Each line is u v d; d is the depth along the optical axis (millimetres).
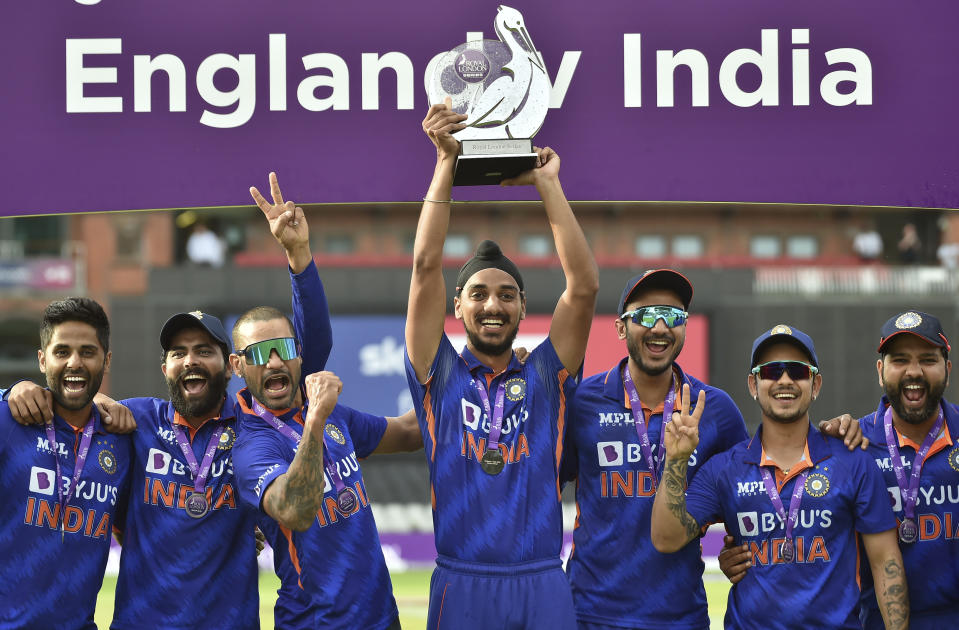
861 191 12328
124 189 12305
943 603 14156
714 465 13914
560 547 13141
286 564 12945
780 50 12297
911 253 74375
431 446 13414
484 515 12906
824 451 13594
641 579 13883
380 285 54812
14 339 66000
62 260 66750
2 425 13141
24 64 12242
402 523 51125
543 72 12352
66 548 13039
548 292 54562
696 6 12312
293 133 12430
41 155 12273
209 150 12383
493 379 13609
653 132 12375
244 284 56125
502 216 71750
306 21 12367
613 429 14297
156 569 13203
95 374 13211
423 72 12445
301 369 13891
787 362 13352
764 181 12352
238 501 13430
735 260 71312
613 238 73875
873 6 12281
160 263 70875
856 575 13250
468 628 12648
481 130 12367
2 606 12695
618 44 12344
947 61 12273
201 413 13586
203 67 12312
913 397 14094
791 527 13266
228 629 13195
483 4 12438
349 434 13852
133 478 13672
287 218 12594
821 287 56719
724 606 36000
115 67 12273
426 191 12570
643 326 13984
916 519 14195
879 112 12297
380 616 12875
